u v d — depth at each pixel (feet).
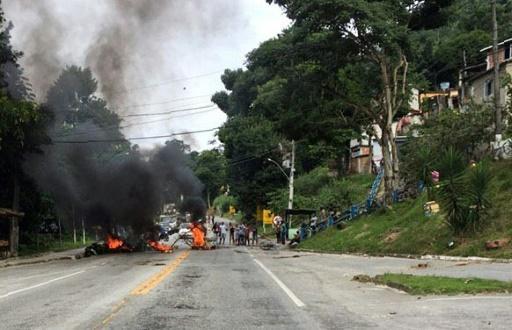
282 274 58.54
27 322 29.19
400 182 120.06
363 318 29.84
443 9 117.70
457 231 70.13
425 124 129.90
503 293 37.09
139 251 131.54
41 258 101.65
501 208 69.82
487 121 95.14
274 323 28.55
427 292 38.63
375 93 121.39
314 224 134.31
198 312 32.27
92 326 27.81
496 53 89.61
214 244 141.49
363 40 106.01
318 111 120.16
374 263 70.28
